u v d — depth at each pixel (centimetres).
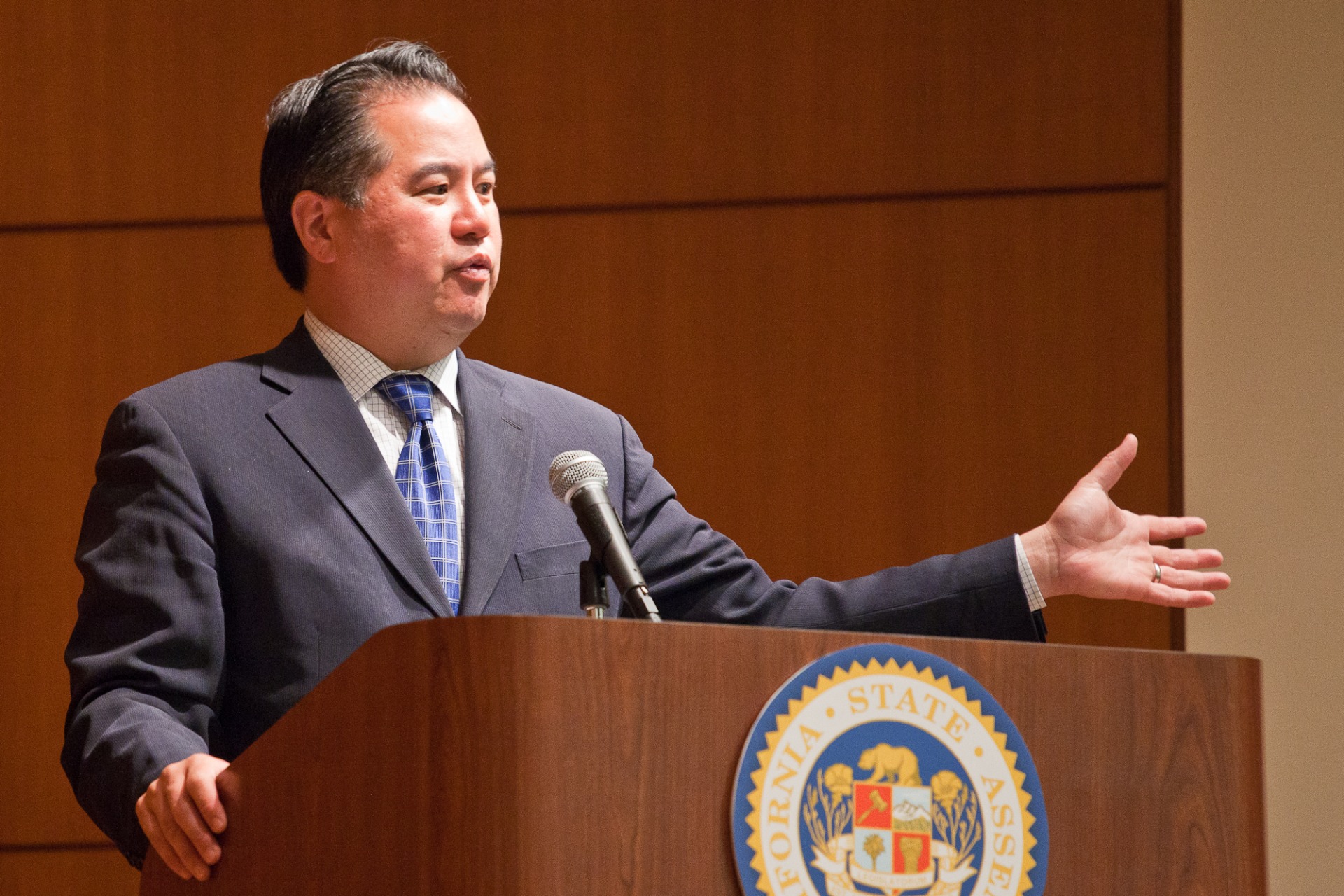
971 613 549
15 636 1245
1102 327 1209
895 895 393
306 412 595
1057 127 1234
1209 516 1159
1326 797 1123
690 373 1246
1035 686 423
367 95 627
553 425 645
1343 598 1141
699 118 1270
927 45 1254
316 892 398
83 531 586
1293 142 1188
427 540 589
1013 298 1223
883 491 1216
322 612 556
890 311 1234
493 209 637
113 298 1284
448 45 1290
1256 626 1146
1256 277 1179
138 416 588
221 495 571
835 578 1211
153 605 548
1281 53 1196
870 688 402
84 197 1295
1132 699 432
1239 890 432
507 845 367
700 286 1255
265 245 1284
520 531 595
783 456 1228
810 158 1257
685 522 642
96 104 1302
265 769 420
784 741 389
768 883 380
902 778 400
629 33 1284
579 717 377
